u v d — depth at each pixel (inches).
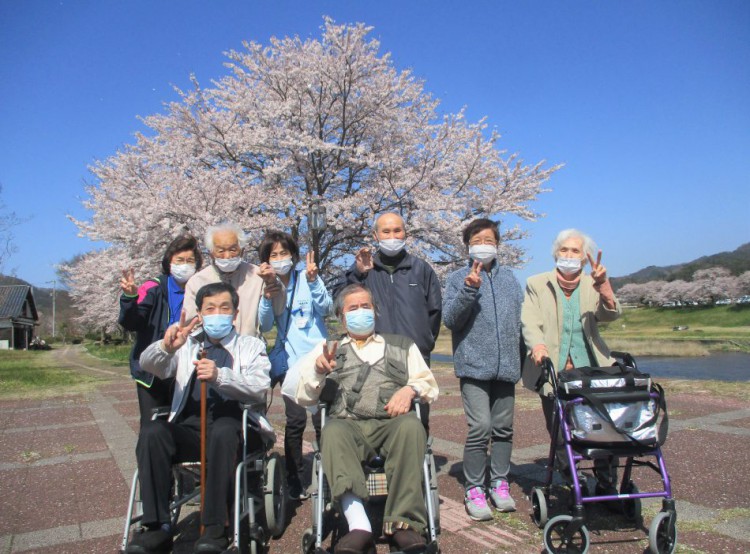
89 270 652.7
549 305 138.9
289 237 150.9
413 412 115.8
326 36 550.3
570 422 115.1
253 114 586.6
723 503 135.3
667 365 912.3
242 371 127.0
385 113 603.5
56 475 185.5
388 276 146.8
